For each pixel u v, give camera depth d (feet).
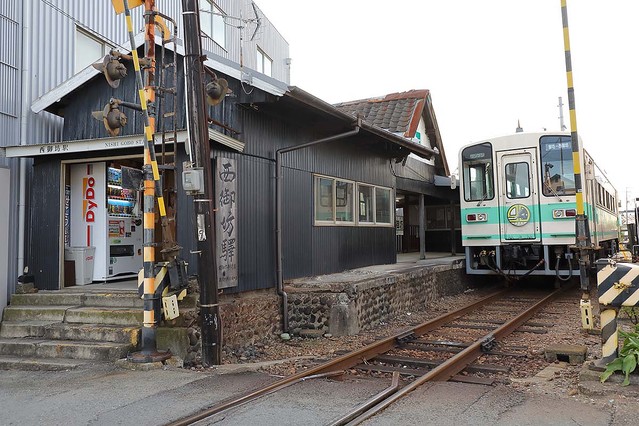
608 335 17.80
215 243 23.56
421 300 40.47
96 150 27.14
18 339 24.22
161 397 16.78
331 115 30.96
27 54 29.96
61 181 28.94
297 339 30.01
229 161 26.89
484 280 55.72
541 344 26.53
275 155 31.42
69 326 24.23
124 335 23.08
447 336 29.09
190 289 24.36
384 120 62.75
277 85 26.35
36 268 28.76
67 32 32.96
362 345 27.63
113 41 37.09
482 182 43.75
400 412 14.96
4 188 27.35
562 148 41.09
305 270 34.30
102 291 27.25
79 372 20.65
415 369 22.30
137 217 33.42
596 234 46.55
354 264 40.91
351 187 41.11
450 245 73.20
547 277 54.85
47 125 31.14
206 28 46.80
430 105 66.28
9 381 19.65
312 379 18.98
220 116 28.40
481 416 14.56
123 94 29.60
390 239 47.60
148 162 21.76
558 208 40.75
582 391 16.60
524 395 16.56
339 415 14.75
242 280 27.99
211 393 17.20
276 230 31.09
